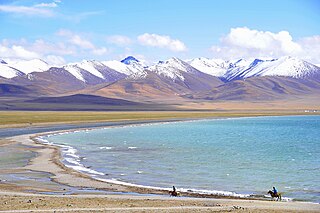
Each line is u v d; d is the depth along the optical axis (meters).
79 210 29.48
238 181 48.41
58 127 139.00
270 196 40.50
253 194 41.69
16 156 65.44
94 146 83.62
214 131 130.00
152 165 59.28
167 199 35.44
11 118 173.88
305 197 40.66
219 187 45.03
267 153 75.25
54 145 83.62
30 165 56.09
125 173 52.44
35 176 48.12
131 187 42.97
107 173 52.12
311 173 53.94
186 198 37.00
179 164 60.41
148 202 33.53
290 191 43.34
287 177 51.06
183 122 180.00
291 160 66.06
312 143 94.88
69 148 79.12
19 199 33.50
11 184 43.19
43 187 41.88
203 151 77.38
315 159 67.31
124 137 105.00
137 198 35.69
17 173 50.00
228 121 192.38
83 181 45.53
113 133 117.81
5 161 59.81
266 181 48.47
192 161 63.69
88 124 156.88
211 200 35.41
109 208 30.50
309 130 137.62
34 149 75.56
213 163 61.97
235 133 122.56
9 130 124.38
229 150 79.31
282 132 128.25
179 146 85.44
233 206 32.38
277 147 85.94
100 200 33.97
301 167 58.91
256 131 132.00
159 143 91.12
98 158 65.69
